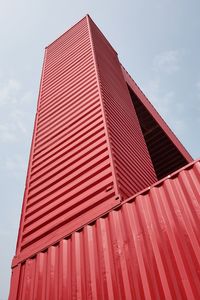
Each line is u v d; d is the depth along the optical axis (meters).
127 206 4.39
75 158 6.30
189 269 3.24
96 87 7.94
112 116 7.31
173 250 3.48
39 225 5.54
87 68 9.33
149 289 3.35
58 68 11.21
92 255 4.09
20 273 4.75
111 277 3.68
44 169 6.88
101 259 3.94
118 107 8.46
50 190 6.14
